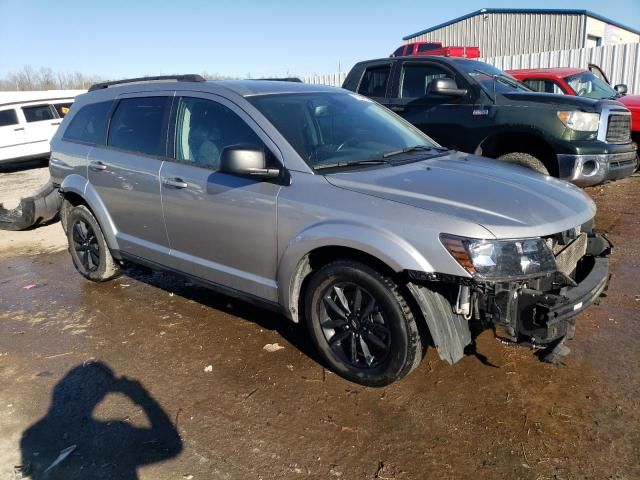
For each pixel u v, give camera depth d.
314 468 2.63
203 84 3.97
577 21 21.55
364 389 3.25
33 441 2.95
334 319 3.33
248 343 3.91
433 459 2.65
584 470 2.53
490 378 3.30
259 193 3.39
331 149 3.55
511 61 14.52
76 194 5.07
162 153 4.12
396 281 2.96
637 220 6.50
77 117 5.12
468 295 2.79
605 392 3.09
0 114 14.31
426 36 26.94
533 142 6.75
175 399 3.27
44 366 3.76
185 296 4.88
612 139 6.55
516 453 2.66
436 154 3.92
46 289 5.31
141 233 4.41
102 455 2.81
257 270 3.55
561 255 2.95
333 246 3.10
